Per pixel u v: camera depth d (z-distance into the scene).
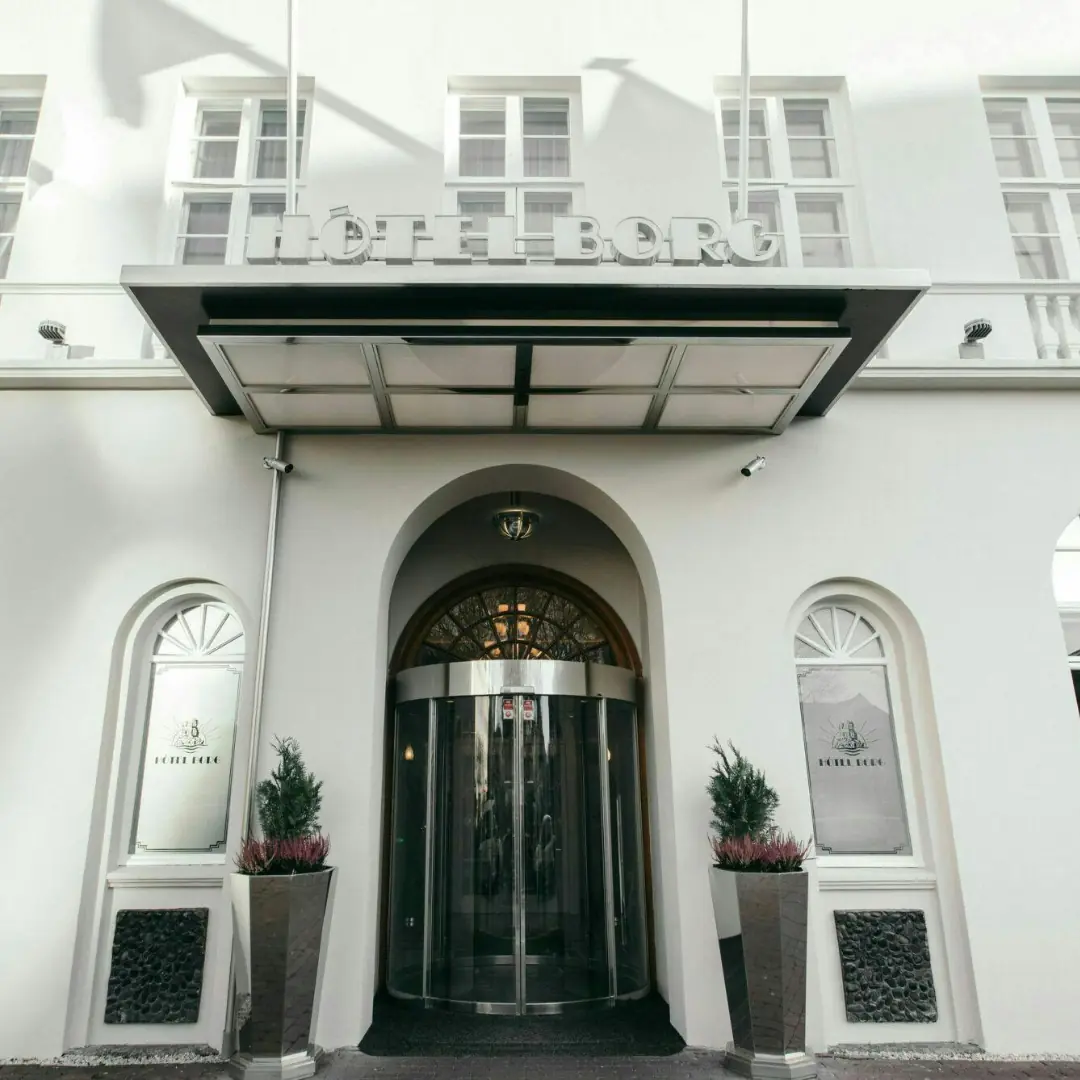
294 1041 4.66
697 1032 5.16
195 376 5.57
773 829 5.25
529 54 7.24
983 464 6.23
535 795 6.23
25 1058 5.03
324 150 6.88
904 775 5.86
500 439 6.23
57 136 6.87
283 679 5.68
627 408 5.80
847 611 6.19
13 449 6.11
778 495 6.14
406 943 6.24
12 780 5.49
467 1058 4.98
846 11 7.41
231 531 5.97
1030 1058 5.08
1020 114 7.60
